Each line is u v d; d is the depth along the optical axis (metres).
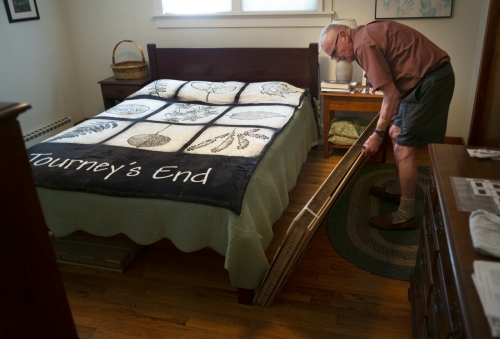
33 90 3.73
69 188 2.02
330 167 3.35
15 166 0.77
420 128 2.18
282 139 2.59
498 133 2.83
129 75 3.80
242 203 1.86
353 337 1.77
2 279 0.78
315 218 1.81
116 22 3.94
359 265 2.19
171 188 1.93
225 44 3.76
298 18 3.50
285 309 1.93
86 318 1.93
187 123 2.81
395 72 2.15
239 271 1.85
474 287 0.92
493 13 2.84
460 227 1.12
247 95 3.27
